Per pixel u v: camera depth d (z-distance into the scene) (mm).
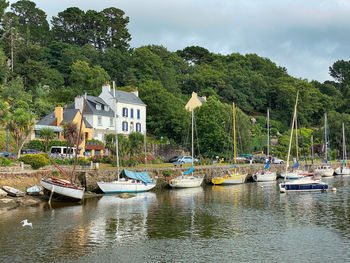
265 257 24719
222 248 26469
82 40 135625
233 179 65125
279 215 37562
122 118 77188
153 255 24875
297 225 33312
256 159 87625
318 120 156500
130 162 61031
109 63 115438
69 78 104375
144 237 28906
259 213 38438
